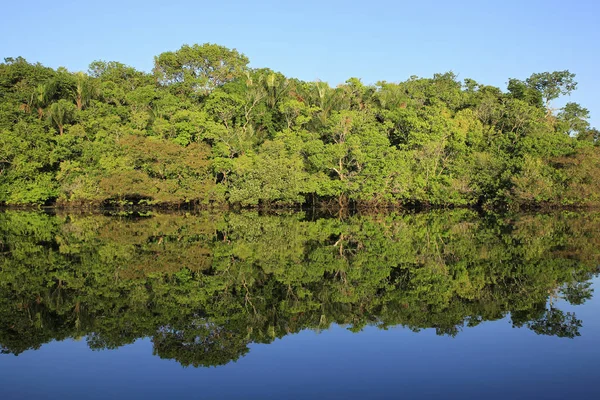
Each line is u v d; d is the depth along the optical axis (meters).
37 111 64.12
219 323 15.17
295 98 70.94
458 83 89.06
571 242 32.84
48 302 17.42
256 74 77.00
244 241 33.75
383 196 61.59
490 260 26.14
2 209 62.94
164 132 61.66
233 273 22.75
